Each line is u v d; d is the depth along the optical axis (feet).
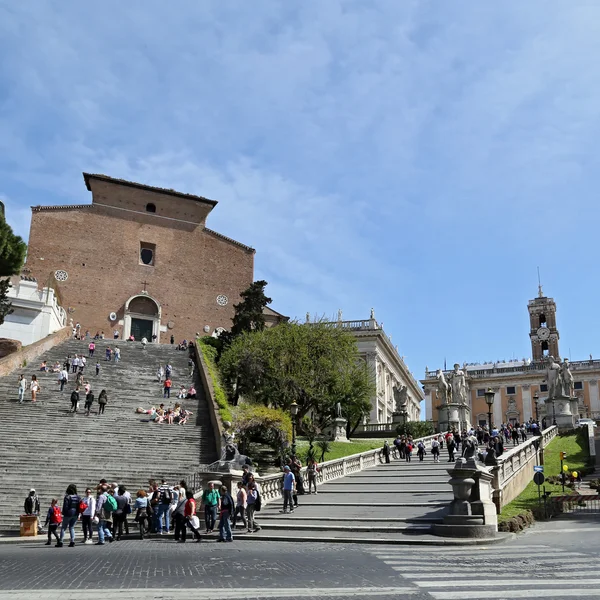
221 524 56.65
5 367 114.52
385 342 231.30
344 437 143.84
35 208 197.06
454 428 153.99
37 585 32.17
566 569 37.52
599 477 98.43
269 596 29.30
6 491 70.38
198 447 91.97
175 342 204.74
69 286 195.31
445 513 63.10
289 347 139.33
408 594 30.01
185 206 218.18
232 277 219.82
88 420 96.22
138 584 32.53
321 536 56.95
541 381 290.56
